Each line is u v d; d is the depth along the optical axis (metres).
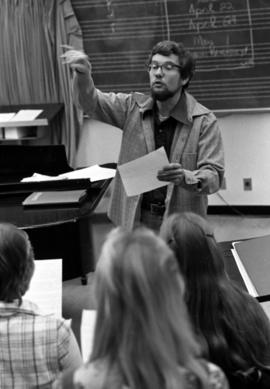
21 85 6.34
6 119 5.66
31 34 6.20
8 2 6.14
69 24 6.14
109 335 1.26
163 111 3.44
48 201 3.85
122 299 1.25
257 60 5.92
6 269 1.95
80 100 3.51
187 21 5.97
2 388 1.99
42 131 6.14
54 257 3.86
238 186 6.29
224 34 5.92
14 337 1.95
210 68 6.04
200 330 1.85
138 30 6.09
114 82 6.27
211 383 1.30
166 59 3.34
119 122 3.57
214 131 3.43
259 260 2.70
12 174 4.43
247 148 6.18
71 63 3.44
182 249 1.85
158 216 3.46
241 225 6.10
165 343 1.23
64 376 1.36
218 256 1.90
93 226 4.97
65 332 1.98
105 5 6.07
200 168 3.36
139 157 3.50
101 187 4.07
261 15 5.80
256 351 1.90
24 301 2.05
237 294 1.94
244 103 6.05
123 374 1.25
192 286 1.84
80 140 6.48
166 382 1.23
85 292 4.71
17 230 2.03
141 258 1.26
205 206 3.50
